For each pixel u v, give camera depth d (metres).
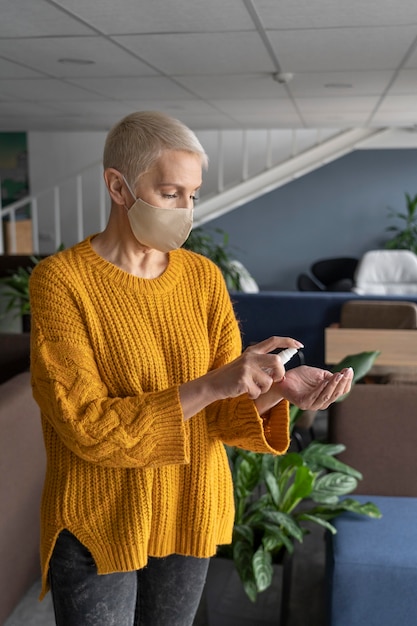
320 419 4.49
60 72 3.92
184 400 1.03
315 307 4.89
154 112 1.08
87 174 9.46
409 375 2.95
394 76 3.95
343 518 2.04
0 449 2.01
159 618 1.28
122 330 1.12
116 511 1.14
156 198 1.07
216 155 8.97
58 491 1.15
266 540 1.95
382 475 2.24
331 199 8.60
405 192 8.44
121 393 1.13
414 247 8.24
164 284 1.17
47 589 1.29
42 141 9.47
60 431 1.04
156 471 1.16
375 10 2.43
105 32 2.85
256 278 8.97
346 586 1.79
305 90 4.59
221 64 3.60
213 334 1.23
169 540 1.20
